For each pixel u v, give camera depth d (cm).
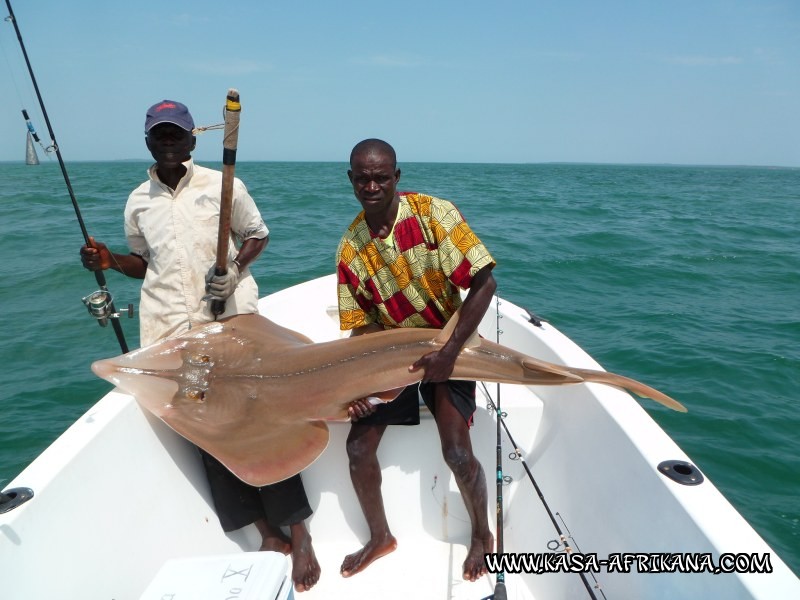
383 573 276
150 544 235
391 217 265
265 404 259
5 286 959
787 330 737
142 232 300
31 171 6400
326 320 422
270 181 4097
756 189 4606
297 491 278
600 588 227
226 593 188
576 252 1195
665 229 1573
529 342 353
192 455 282
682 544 193
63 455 213
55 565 192
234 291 297
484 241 1284
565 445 280
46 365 660
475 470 268
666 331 728
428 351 258
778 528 380
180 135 280
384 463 294
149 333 302
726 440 480
